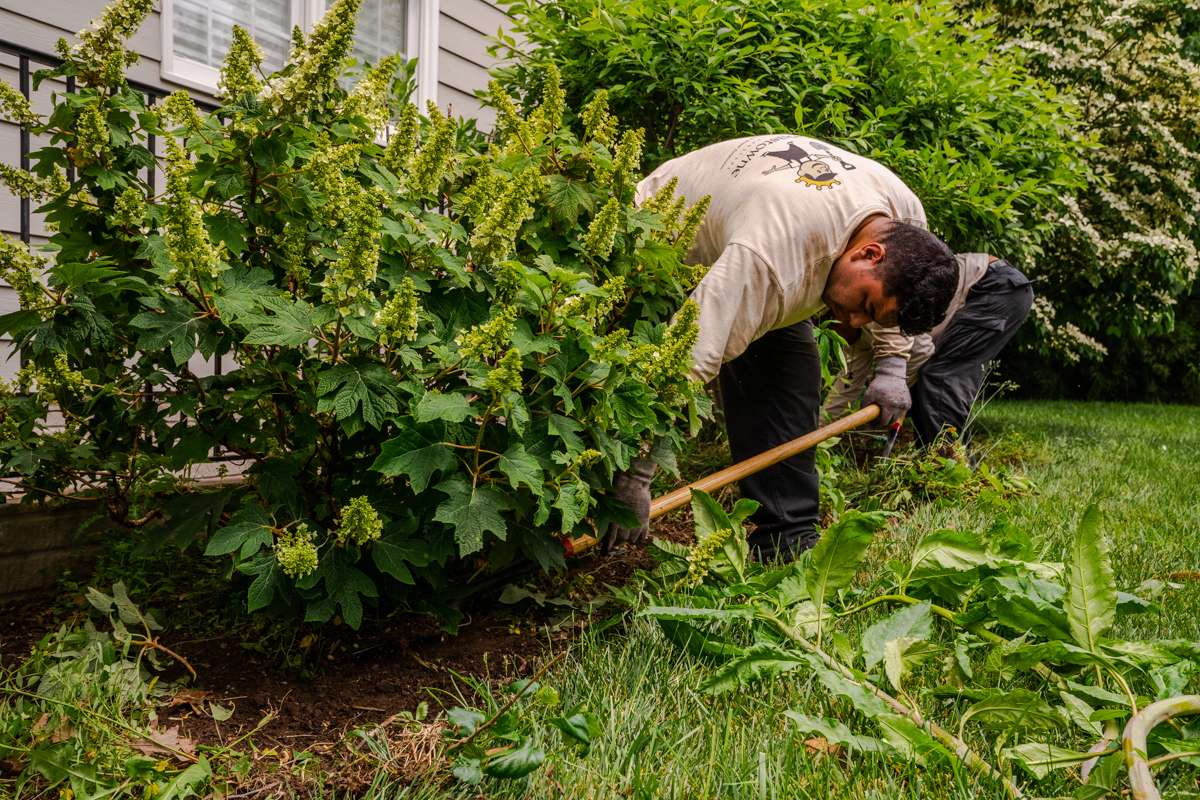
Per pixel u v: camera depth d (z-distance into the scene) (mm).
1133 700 1586
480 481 1866
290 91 1653
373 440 1893
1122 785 1523
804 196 2299
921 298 2273
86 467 2113
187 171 1680
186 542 1783
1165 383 14219
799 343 2836
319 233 1809
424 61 5195
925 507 3484
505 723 1484
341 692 1842
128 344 1884
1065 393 14078
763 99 4164
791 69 4098
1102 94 7863
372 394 1639
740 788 1450
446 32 5367
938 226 4793
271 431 1882
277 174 1707
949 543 2213
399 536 1817
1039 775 1509
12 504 2355
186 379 1902
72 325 1646
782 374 2848
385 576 1972
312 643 1968
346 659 1988
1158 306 7938
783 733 1666
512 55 4527
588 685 1799
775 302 2287
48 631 2088
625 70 4027
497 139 2410
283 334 1568
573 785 1445
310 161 1702
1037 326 7719
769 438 2873
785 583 2107
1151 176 7770
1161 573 2785
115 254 1777
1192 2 7863
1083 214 7637
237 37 1712
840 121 4062
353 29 1648
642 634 2072
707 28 3869
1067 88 7293
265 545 1785
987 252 5406
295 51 1723
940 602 2289
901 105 4297
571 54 4238
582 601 2361
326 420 1817
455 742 1529
